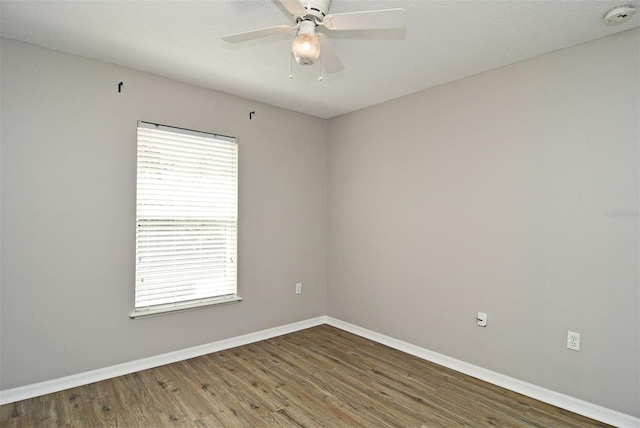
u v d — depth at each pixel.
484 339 2.89
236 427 2.21
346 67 2.87
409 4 2.00
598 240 2.35
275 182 3.90
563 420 2.31
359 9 2.07
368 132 3.89
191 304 3.26
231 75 3.07
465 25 2.22
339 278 4.20
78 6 2.08
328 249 4.34
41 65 2.57
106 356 2.83
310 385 2.76
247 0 2.01
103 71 2.82
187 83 3.24
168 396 2.57
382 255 3.72
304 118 4.16
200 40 2.48
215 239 3.43
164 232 3.12
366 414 2.37
